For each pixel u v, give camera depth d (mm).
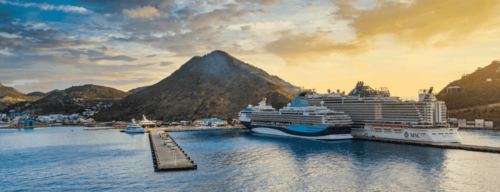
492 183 96375
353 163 124625
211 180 101500
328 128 194625
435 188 92312
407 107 185000
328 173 109812
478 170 111312
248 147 172125
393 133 190750
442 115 179750
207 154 148250
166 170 114375
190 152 154750
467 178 101750
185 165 117125
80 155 154000
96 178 107062
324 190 91500
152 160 137250
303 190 91562
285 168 117750
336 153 147625
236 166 121125
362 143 182625
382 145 172750
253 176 106312
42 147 187250
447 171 110375
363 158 134250
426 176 104375
